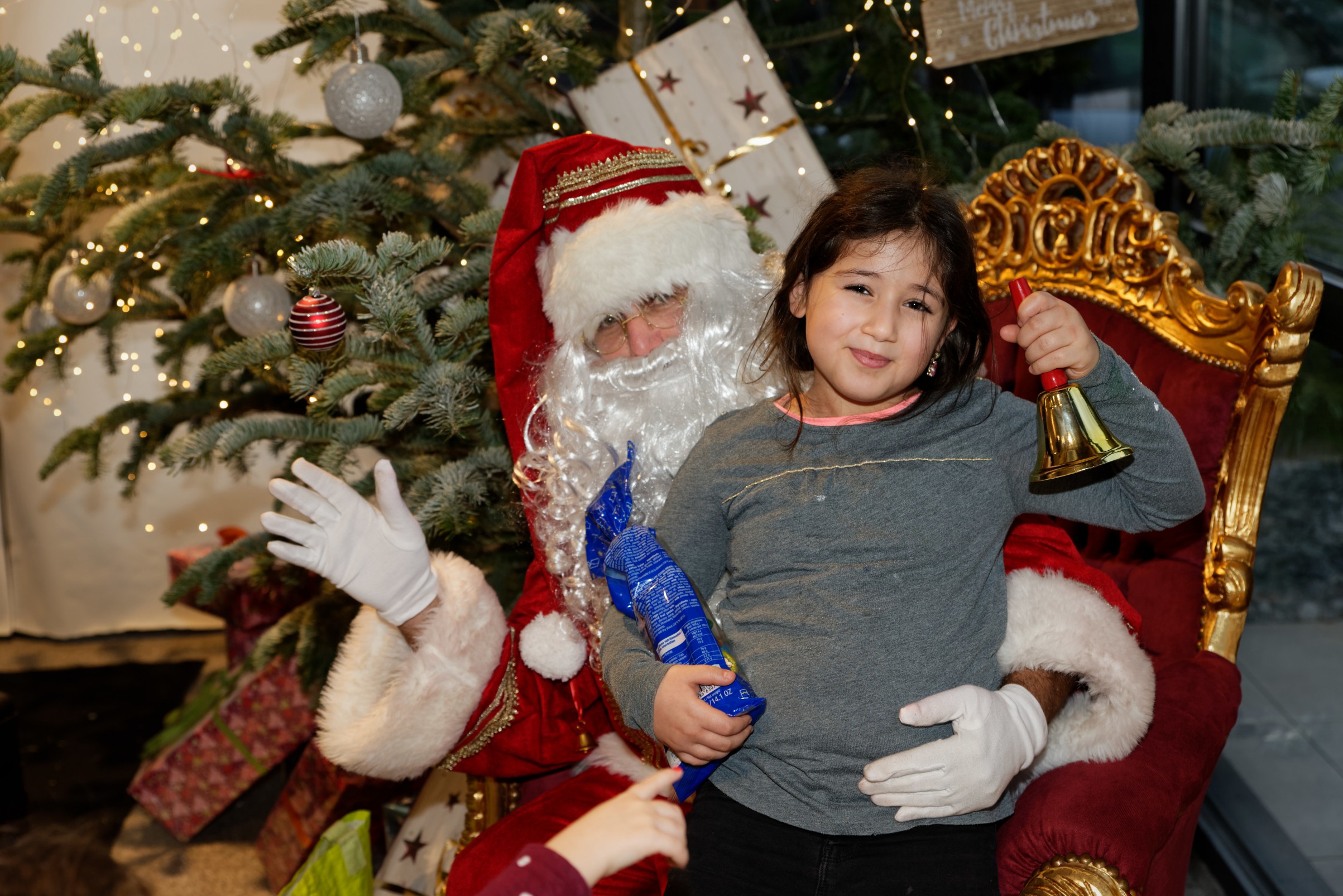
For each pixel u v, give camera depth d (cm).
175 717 236
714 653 112
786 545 117
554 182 147
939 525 115
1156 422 109
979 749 105
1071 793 111
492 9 212
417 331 146
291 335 147
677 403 143
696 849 112
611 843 81
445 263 186
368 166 173
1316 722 203
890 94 227
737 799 114
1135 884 102
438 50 189
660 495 143
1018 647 118
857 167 182
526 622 145
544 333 151
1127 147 189
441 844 176
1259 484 135
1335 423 194
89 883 196
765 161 201
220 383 194
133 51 264
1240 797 204
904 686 110
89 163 163
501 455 156
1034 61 241
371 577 127
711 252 142
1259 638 223
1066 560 130
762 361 140
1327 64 190
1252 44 216
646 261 138
